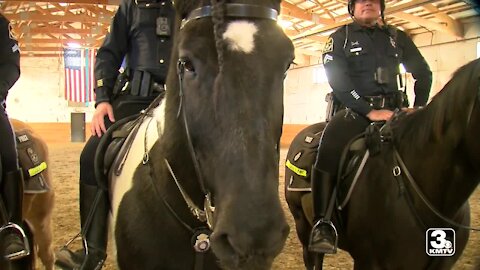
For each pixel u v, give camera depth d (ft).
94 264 7.35
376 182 9.00
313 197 10.03
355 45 10.09
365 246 9.23
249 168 4.24
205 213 5.63
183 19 5.05
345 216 9.88
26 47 71.46
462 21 51.16
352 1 10.30
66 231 17.40
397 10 46.19
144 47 7.89
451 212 8.19
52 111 77.87
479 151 7.54
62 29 70.08
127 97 8.08
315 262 11.73
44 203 10.60
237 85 4.32
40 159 10.40
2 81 8.45
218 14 4.46
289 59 4.64
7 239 8.41
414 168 8.48
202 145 4.71
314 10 58.85
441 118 8.00
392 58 10.12
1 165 8.44
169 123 5.60
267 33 4.52
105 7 64.49
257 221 4.12
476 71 7.56
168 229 6.11
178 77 5.31
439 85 53.52
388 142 9.11
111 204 7.50
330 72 10.06
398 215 8.47
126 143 7.42
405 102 10.39
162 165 6.01
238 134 4.29
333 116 10.43
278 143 4.75
